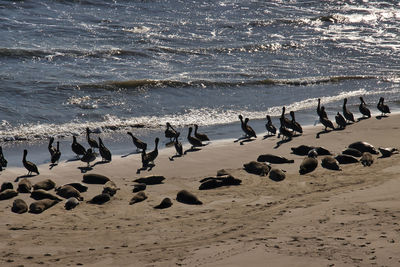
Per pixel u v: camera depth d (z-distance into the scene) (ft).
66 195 50.83
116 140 72.95
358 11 169.78
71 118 82.43
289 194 50.42
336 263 31.37
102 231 42.63
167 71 109.60
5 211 47.26
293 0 181.37
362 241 34.78
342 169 57.72
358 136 71.82
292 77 109.60
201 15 153.79
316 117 84.38
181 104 91.50
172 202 49.34
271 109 89.66
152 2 161.07
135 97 93.66
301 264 31.65
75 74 103.45
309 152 62.18
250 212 45.73
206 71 110.73
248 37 137.69
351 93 99.55
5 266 35.60
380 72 114.01
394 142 68.39
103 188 52.65
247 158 63.77
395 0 187.42
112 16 145.48
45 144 70.54
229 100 94.48
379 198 45.42
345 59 123.24
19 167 60.80
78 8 149.48
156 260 35.14
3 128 76.13
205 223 43.50
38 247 39.29
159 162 62.75
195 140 68.39
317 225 39.50
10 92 91.20
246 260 33.17
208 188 53.31
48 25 133.18
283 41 134.82
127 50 118.42
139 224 44.06
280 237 37.37
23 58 110.01
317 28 149.28
